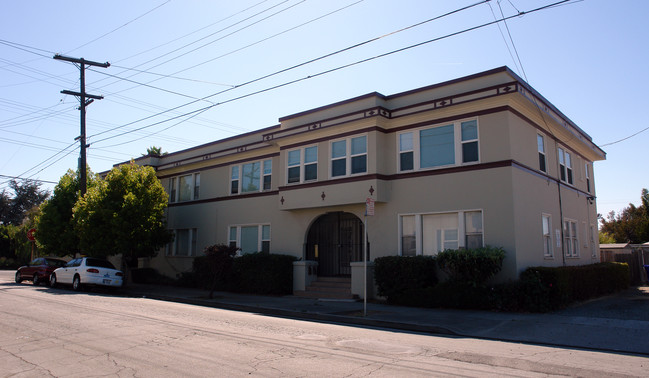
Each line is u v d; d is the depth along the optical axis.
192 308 15.30
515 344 9.55
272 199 22.08
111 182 23.16
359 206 18.42
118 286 22.08
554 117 18.45
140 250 23.47
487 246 14.81
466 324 11.75
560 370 7.14
